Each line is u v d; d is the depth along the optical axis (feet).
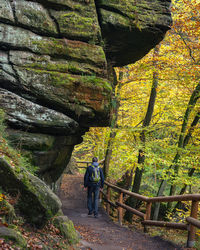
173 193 37.68
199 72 29.89
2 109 17.52
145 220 20.72
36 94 18.58
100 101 19.95
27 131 18.47
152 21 22.57
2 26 18.49
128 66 36.52
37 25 19.25
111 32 22.40
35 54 19.04
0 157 11.69
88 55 20.25
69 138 22.50
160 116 40.42
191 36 30.89
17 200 11.93
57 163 22.80
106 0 21.81
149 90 39.68
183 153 32.78
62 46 19.65
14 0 18.86
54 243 12.14
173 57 32.14
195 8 28.22
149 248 16.05
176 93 36.99
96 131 46.50
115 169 49.21
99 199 36.01
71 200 35.45
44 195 12.51
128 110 44.29
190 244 14.61
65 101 19.15
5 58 18.42
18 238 9.50
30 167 17.03
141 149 31.89
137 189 35.42
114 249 15.47
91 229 20.83
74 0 20.54
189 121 37.81
